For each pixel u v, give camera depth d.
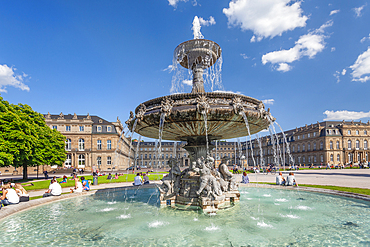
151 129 7.42
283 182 14.05
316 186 12.80
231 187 8.16
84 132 62.88
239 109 6.09
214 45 8.39
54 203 8.89
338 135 73.50
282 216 6.37
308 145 79.88
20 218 6.55
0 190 12.94
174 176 8.18
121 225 5.74
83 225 5.80
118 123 69.44
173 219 6.21
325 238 4.67
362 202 8.37
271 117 7.27
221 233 5.00
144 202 9.03
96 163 62.03
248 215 6.51
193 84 8.68
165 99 6.41
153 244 4.45
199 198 7.21
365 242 4.46
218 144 115.31
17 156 20.86
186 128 7.00
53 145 33.28
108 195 11.12
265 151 104.25
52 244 4.55
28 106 29.91
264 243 4.42
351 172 33.72
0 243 4.63
